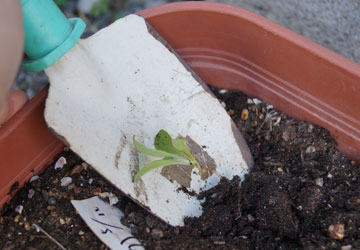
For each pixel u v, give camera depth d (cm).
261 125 32
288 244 27
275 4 43
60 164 31
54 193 30
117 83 28
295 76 30
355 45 41
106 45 28
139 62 29
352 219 27
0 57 21
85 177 31
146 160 28
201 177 29
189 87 29
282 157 31
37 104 28
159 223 28
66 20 27
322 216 28
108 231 27
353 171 30
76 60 27
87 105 28
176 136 29
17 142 28
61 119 28
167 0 45
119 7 44
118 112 28
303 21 42
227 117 30
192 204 29
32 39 26
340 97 29
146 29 29
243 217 28
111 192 30
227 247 27
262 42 30
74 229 29
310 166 30
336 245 27
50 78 27
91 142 28
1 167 28
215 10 29
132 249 27
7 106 28
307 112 31
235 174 30
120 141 28
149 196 28
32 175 31
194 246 27
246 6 44
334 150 31
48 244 29
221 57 32
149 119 29
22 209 30
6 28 21
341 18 42
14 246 29
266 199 28
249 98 33
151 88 29
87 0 44
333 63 28
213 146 29
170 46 29
